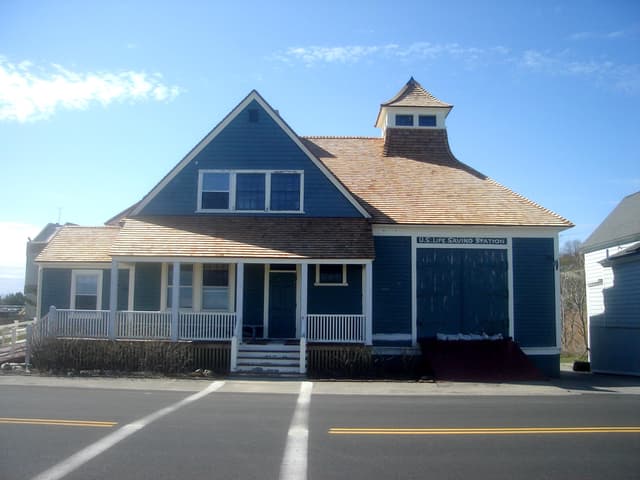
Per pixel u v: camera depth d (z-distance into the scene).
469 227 20.55
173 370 17.97
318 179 21.11
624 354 25.06
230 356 18.48
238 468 7.19
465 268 20.70
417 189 22.44
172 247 19.08
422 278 20.62
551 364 20.47
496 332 20.47
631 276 24.84
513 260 20.78
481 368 18.08
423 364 19.28
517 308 20.59
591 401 13.23
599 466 7.49
